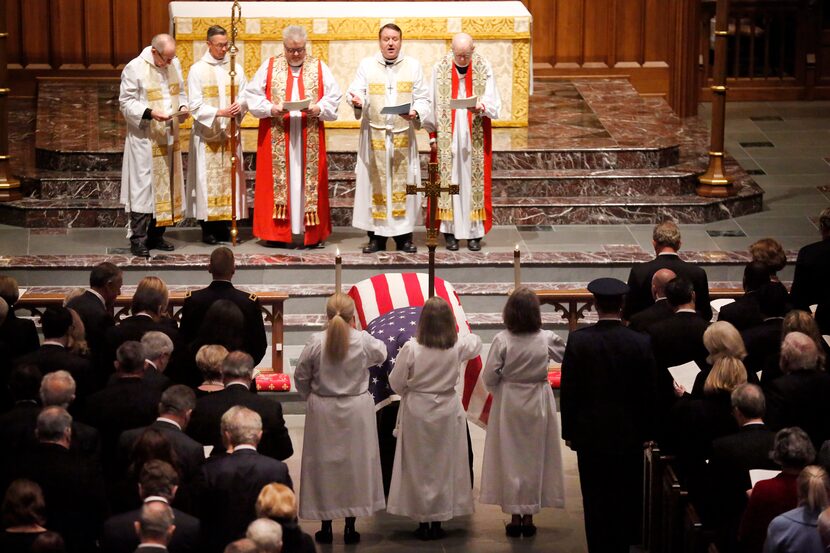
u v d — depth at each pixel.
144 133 28.88
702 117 41.78
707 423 17.20
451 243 30.14
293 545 13.72
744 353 17.72
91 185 31.92
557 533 20.33
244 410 16.14
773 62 45.72
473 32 34.56
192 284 29.00
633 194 33.00
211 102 29.52
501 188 32.75
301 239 30.97
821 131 40.56
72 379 16.59
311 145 29.59
